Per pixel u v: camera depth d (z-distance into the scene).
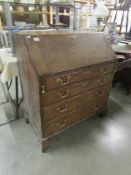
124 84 2.43
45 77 0.99
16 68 1.40
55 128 1.33
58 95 1.15
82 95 1.35
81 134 1.58
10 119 1.73
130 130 1.66
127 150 1.41
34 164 1.25
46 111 1.16
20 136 1.51
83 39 1.29
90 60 1.24
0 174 1.16
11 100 1.88
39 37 1.07
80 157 1.33
